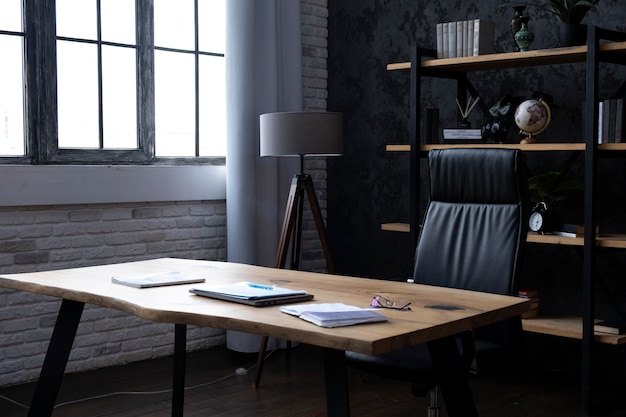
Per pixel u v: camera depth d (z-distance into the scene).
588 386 3.93
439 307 2.50
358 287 2.90
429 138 4.70
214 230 5.30
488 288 3.14
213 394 4.26
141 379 4.55
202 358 5.04
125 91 4.96
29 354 4.50
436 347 2.55
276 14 5.29
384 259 5.54
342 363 2.35
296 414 3.92
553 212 4.32
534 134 4.32
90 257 4.71
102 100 4.85
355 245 5.74
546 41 4.66
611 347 4.47
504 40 4.84
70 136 4.73
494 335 3.09
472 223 3.28
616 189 4.39
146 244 4.96
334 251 5.88
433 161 3.43
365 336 2.09
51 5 4.60
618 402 4.11
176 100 5.21
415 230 4.64
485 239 3.21
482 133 4.60
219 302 2.60
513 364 3.06
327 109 5.88
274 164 5.27
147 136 5.03
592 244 3.93
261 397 4.21
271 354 5.15
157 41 5.10
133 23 4.97
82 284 2.97
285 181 5.41
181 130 5.24
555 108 4.61
